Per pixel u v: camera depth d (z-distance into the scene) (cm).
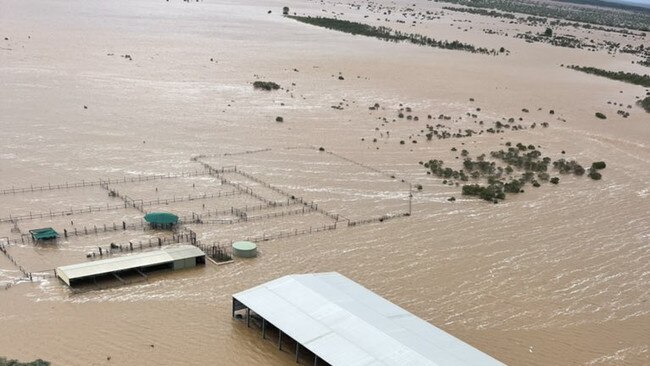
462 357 4241
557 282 6072
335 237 6712
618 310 5641
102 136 9269
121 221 6650
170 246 6172
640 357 4938
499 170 9075
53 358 4431
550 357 4844
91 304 5141
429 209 7675
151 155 8694
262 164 8712
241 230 6688
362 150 9656
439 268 6194
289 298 4862
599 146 10731
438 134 10700
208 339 4778
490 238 6969
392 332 4459
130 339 4712
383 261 6256
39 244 6028
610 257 6694
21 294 5200
